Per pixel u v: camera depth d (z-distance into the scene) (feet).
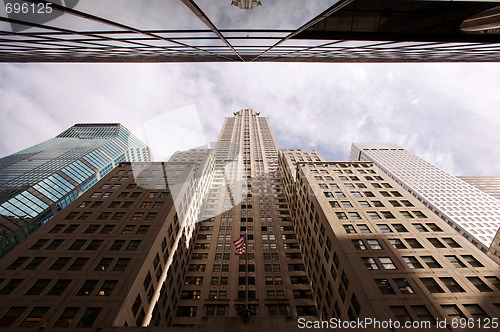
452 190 333.42
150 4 31.45
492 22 45.50
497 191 387.75
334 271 88.79
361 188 120.57
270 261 142.82
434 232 88.22
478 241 244.63
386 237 86.79
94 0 28.94
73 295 67.46
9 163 302.04
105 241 88.07
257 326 39.99
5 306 63.67
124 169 145.18
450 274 71.41
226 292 122.83
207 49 60.13
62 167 286.87
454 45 57.72
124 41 47.39
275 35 46.26
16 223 206.90
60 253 81.71
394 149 483.51
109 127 442.91
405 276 71.41
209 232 163.84
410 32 51.49
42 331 52.03
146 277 81.25
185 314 111.04
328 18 47.57
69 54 64.54
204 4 32.76
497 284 67.87
